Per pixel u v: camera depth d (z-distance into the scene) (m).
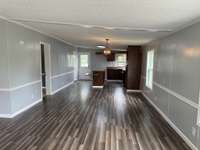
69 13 2.96
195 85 2.88
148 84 6.61
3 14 3.22
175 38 3.87
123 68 12.00
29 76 4.95
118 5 2.44
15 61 4.20
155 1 2.22
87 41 7.77
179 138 3.35
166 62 4.47
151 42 6.28
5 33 3.81
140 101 6.24
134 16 2.98
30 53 4.96
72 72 10.58
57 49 7.47
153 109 5.26
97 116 4.51
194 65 2.93
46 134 3.38
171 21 3.14
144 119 4.37
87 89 8.48
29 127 3.69
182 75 3.42
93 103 5.80
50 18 3.39
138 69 8.07
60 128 3.68
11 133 3.39
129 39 6.04
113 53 12.03
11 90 4.06
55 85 7.43
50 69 6.74
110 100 6.30
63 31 5.02
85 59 12.27
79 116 4.47
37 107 5.16
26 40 4.70
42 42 5.80
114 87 9.27
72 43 9.31
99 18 3.22
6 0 2.39
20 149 2.82
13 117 4.20
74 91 7.89
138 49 8.04
